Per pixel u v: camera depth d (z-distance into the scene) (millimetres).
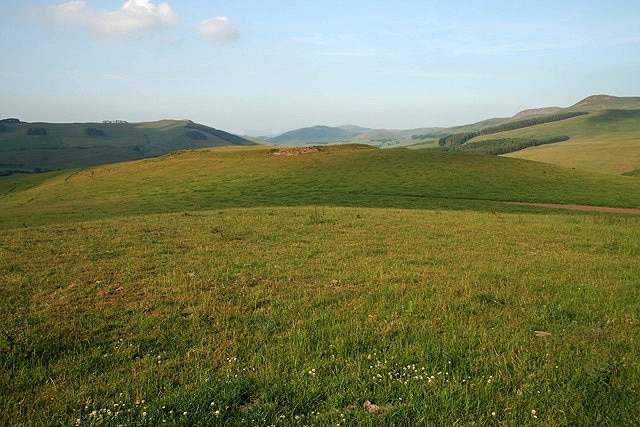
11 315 10000
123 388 6766
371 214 31969
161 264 15086
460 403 6172
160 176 86438
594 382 6750
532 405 6148
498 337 8703
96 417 5914
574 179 72812
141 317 9992
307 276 13781
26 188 93312
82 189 78875
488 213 36219
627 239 21594
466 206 50625
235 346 8328
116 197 68062
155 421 5844
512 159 92812
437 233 23016
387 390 6543
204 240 19859
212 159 101688
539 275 14156
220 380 6852
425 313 10180
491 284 12875
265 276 13719
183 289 12117
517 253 18109
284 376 7055
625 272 14523
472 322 9508
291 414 5977
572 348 8195
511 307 10734
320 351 7992
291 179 75688
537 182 69750
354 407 6164
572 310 10414
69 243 18875
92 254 16625
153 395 6547
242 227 23984
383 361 7559
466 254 17672
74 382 7059
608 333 8930
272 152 105938
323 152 103125
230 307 10711
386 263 15688
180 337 8875
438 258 16766
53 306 10680
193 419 5816
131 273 13789
